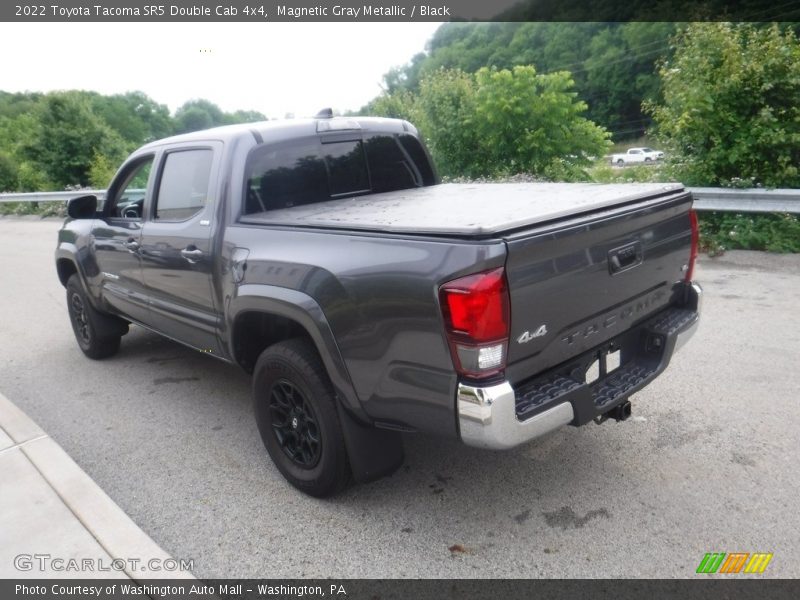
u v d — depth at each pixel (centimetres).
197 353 564
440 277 230
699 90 781
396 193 412
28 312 742
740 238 750
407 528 289
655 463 327
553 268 245
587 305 267
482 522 289
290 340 307
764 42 772
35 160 2633
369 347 261
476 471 334
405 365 251
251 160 349
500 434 232
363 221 275
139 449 383
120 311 488
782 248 724
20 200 2000
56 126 2619
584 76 6888
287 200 367
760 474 309
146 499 327
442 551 271
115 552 272
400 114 1412
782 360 439
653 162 958
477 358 228
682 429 358
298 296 284
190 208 379
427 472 336
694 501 292
